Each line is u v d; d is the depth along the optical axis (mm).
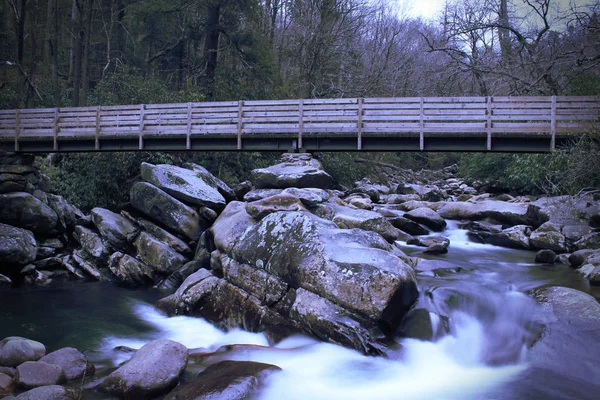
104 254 12469
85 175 18250
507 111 14008
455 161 40125
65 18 32188
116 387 5629
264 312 7941
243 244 9008
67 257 12922
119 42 34094
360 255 7574
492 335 7410
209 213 12516
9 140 16766
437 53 31625
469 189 25375
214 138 15984
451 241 14062
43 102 26141
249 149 15930
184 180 12852
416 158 38062
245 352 6891
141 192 12586
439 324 7461
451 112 14359
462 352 7109
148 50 31156
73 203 16922
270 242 8547
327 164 23984
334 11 30109
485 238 13812
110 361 6961
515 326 7438
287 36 31781
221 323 8469
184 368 6113
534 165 19688
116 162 17797
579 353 6539
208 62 26656
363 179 27344
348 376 6422
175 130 16141
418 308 7664
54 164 19156
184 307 9156
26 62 30094
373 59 32719
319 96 28500
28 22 29047
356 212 11539
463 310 7941
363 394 6012
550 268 10477
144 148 16328
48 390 5332
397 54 35188
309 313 7293
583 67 19062
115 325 8828
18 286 11680
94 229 13469
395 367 6637
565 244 12211
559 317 7266
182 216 12305
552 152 14062
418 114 14539
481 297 8195
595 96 13398
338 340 6945
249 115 15664
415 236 13719
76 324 8875
